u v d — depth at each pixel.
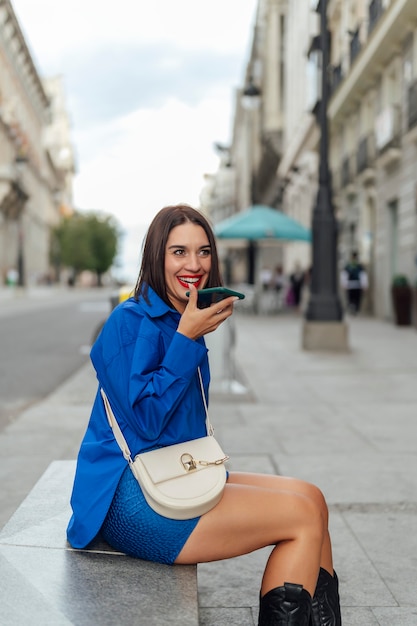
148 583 2.00
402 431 6.01
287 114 42.03
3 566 2.08
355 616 2.79
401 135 18.17
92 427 2.23
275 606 2.01
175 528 2.06
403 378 9.18
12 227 60.69
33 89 65.19
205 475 2.09
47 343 14.66
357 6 22.45
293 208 40.25
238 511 2.09
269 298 27.98
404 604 2.89
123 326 2.10
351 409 7.06
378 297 20.97
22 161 45.59
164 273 2.18
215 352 8.02
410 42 17.23
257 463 4.94
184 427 2.14
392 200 19.36
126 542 2.12
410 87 16.64
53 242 83.06
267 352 12.09
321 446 5.46
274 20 45.75
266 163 50.44
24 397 8.33
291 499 2.13
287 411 6.95
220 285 2.27
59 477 2.92
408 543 3.53
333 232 12.35
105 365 2.09
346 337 12.22
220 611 2.85
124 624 1.79
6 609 1.83
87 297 48.22
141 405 2.02
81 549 2.20
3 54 46.31
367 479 4.54
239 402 7.44
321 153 12.34
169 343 2.12
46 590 1.94
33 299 43.31
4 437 5.85
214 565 3.31
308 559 2.07
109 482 2.11
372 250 22.14
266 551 3.49
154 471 2.05
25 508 2.56
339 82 24.38
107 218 84.19
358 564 3.28
